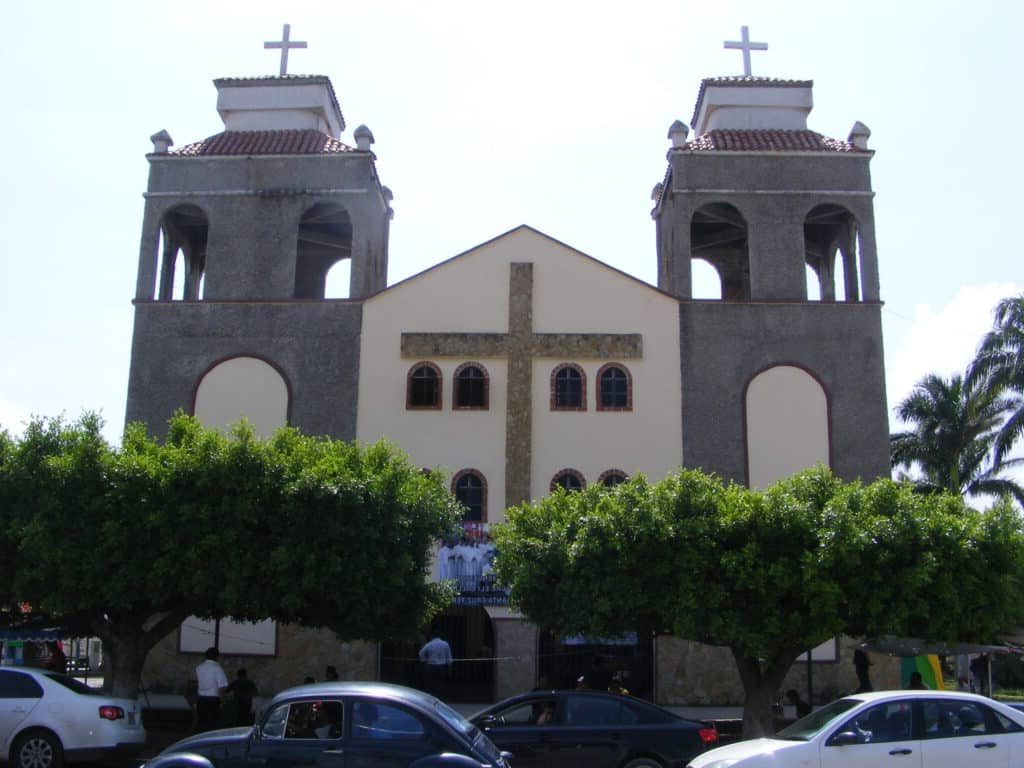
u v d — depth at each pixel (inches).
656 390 1173.1
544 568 787.4
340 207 1288.1
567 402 1171.9
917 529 739.4
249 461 783.1
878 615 732.0
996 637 802.8
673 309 1195.3
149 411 1186.6
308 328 1198.3
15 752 652.7
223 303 1207.6
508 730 631.8
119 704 680.4
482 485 1147.9
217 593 781.9
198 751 480.1
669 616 748.0
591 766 622.8
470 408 1168.8
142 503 768.3
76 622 863.7
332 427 1171.3
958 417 1744.6
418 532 827.4
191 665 1123.3
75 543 761.0
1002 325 1574.8
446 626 1160.8
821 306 1197.7
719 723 890.1
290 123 1336.1
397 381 1179.3
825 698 1091.9
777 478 1152.2
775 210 1229.1
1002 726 525.0
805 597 732.7
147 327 1206.3
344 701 478.9
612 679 1096.8
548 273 1204.5
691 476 786.2
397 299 1200.8
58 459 773.3
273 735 476.7
